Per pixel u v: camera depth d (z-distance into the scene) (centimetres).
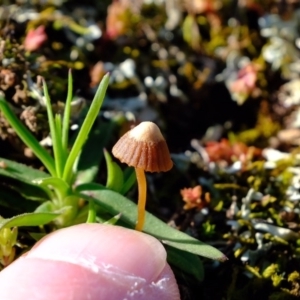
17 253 6
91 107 6
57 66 8
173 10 10
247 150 8
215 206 7
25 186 7
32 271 5
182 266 6
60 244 5
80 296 5
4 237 6
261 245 7
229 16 10
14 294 5
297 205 7
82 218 7
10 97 7
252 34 10
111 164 6
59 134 6
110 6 10
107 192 6
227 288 6
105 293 5
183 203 8
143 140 5
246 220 7
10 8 9
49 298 5
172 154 8
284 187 8
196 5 10
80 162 7
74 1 10
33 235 6
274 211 7
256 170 8
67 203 6
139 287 5
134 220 6
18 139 7
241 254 7
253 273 7
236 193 8
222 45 10
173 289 6
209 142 8
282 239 7
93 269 5
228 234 7
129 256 5
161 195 8
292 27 10
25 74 8
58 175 6
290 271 7
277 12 10
